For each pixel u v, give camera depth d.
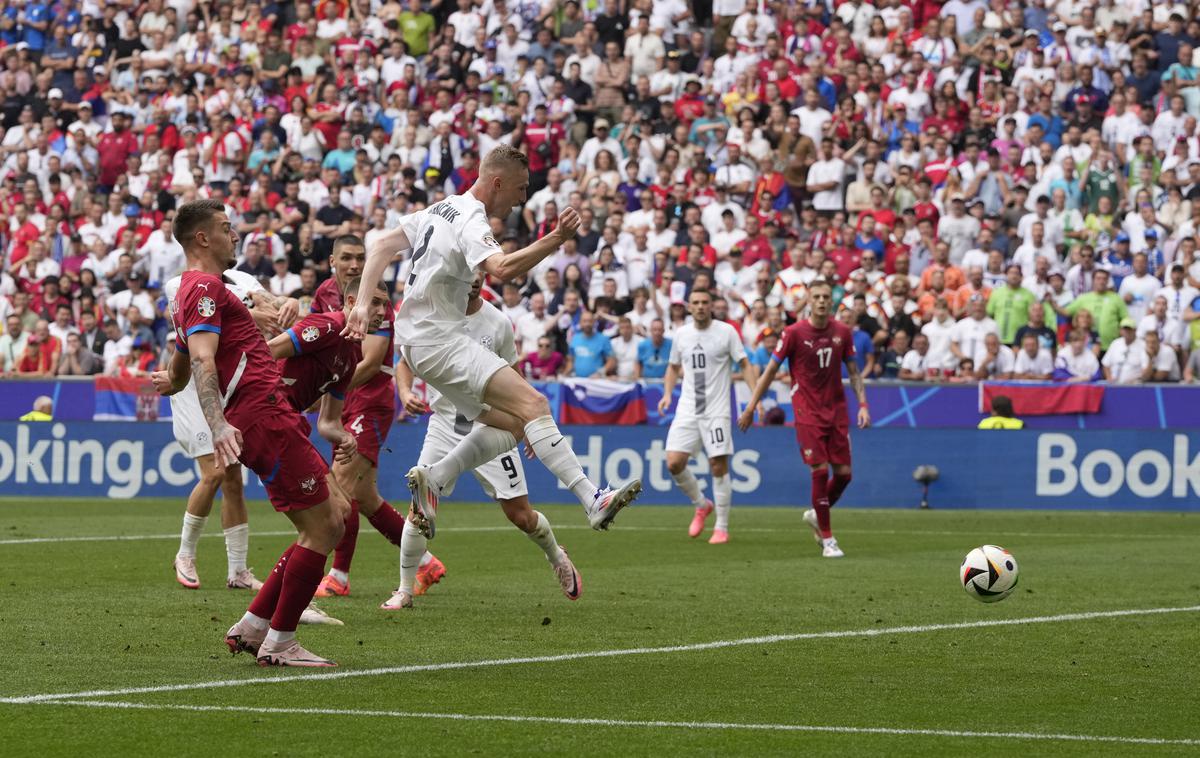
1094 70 64.81
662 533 40.78
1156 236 58.22
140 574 28.72
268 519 43.69
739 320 56.50
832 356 34.56
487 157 19.98
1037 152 61.69
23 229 66.31
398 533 25.22
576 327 55.78
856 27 68.50
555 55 70.00
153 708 15.22
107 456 53.06
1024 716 15.24
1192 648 19.94
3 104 73.38
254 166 67.62
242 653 18.78
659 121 65.38
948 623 22.27
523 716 14.97
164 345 60.59
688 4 71.50
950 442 50.28
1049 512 49.16
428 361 19.86
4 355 59.97
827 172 62.00
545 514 47.12
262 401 17.48
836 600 25.17
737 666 18.20
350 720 14.69
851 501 50.88
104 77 75.00
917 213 59.34
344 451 22.89
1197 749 13.75
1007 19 67.31
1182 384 50.53
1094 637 20.92
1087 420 51.03
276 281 59.97
